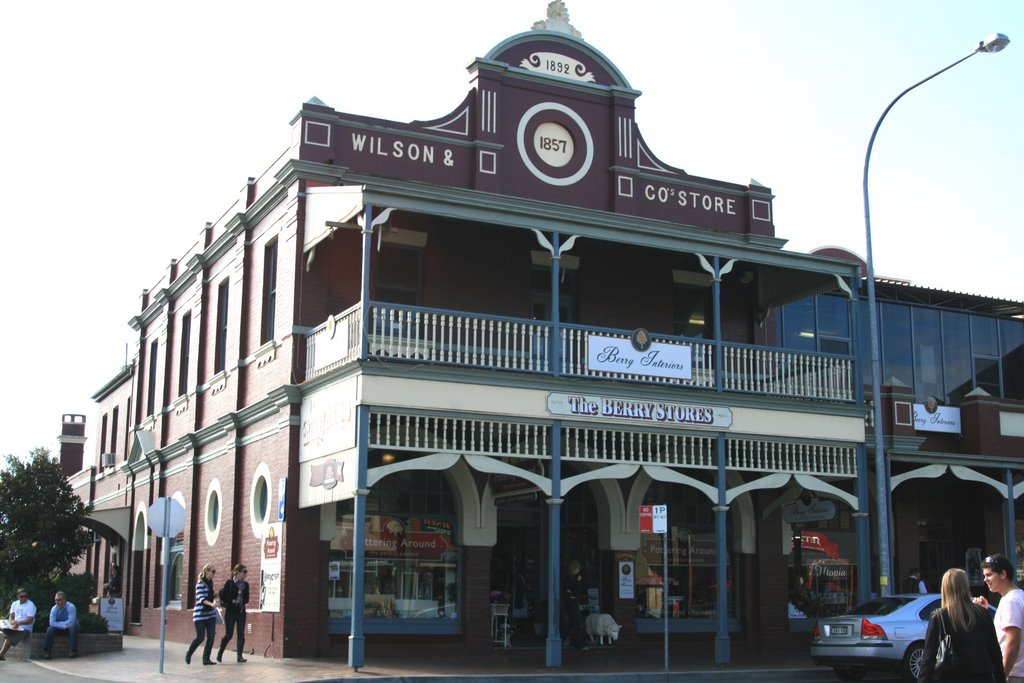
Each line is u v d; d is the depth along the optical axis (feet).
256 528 66.49
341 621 62.28
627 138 75.05
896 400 78.59
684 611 72.28
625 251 74.18
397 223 67.10
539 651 65.21
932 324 91.04
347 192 58.95
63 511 95.25
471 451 57.47
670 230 64.39
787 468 66.59
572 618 66.90
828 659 54.70
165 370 93.04
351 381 56.54
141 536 96.89
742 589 73.77
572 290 72.84
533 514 71.26
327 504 62.34
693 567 73.20
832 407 68.08
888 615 53.62
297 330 63.87
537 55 73.67
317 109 66.39
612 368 61.77
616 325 72.95
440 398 57.11
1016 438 83.66
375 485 64.69
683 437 63.46
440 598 65.05
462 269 68.64
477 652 63.77
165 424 91.04
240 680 49.70
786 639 73.82
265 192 69.92
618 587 69.31
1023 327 95.86
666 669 55.57
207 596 58.59
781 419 66.54
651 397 62.80
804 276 72.43
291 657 59.93
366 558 63.67
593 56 75.41
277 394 63.41
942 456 73.20
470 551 64.90
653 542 72.08
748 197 78.69
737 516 74.28
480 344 68.23
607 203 74.13
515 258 70.44
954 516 86.94
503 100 72.08
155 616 87.66
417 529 65.31
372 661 59.26
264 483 67.15
